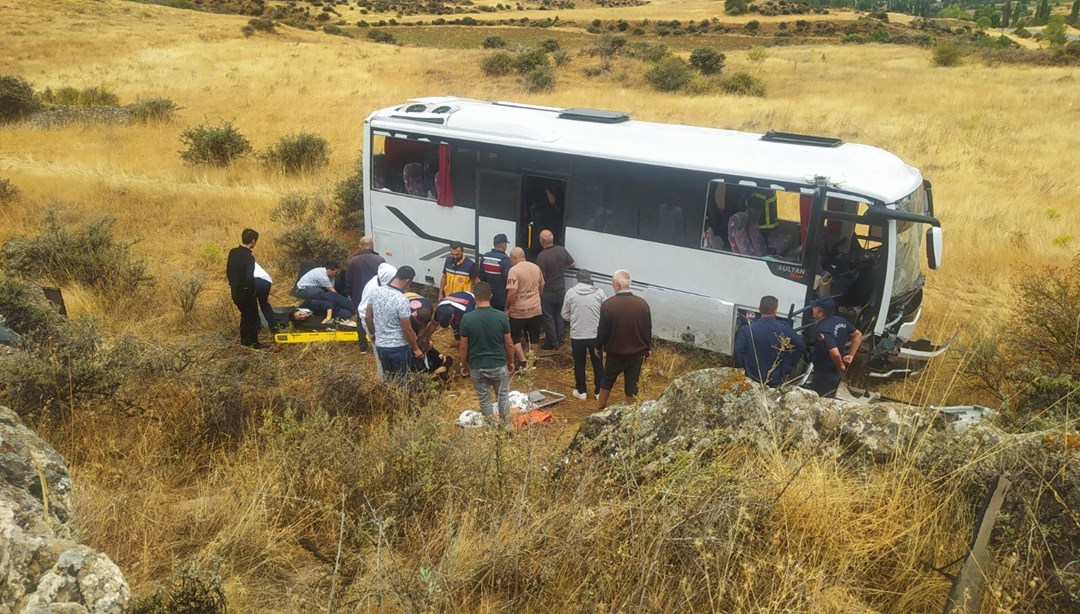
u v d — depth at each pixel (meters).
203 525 5.23
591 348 9.52
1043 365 8.22
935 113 29.53
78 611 3.22
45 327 8.88
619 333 8.61
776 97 34.97
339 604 4.30
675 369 10.48
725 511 4.28
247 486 5.62
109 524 5.01
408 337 8.64
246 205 18.39
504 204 11.95
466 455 5.62
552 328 11.21
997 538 4.20
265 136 26.06
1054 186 19.25
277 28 65.94
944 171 20.86
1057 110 29.44
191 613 4.06
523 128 11.53
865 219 9.16
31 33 52.69
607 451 5.35
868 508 4.61
